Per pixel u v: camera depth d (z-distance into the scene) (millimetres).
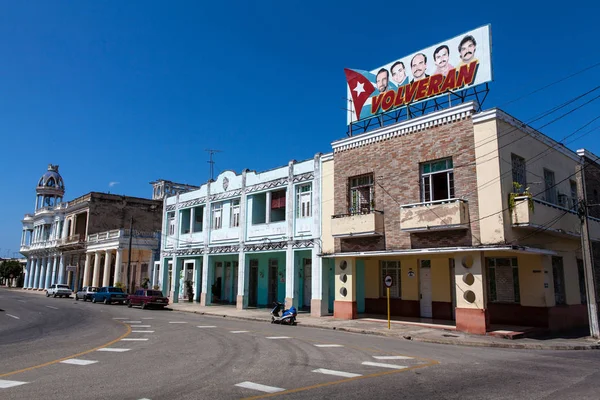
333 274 25578
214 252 32656
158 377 8812
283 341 14469
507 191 17500
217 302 35281
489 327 17219
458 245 18125
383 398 7238
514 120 18656
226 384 8203
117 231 47500
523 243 17781
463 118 18672
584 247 17641
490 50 18547
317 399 7172
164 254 38688
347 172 23062
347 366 10094
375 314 23938
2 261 97562
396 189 20641
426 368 9938
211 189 34031
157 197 64312
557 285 20141
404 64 21594
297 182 26516
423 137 19922
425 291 22375
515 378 8891
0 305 34375
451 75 19641
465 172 18297
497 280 19828
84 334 16719
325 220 24203
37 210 72750
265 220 30172
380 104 22344
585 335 17875
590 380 8750
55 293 50062
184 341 14430
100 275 58125
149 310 31062
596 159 25359
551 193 20891
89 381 8469
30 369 9711
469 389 7891
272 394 7473
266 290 31188
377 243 21047
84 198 57625
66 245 58656
